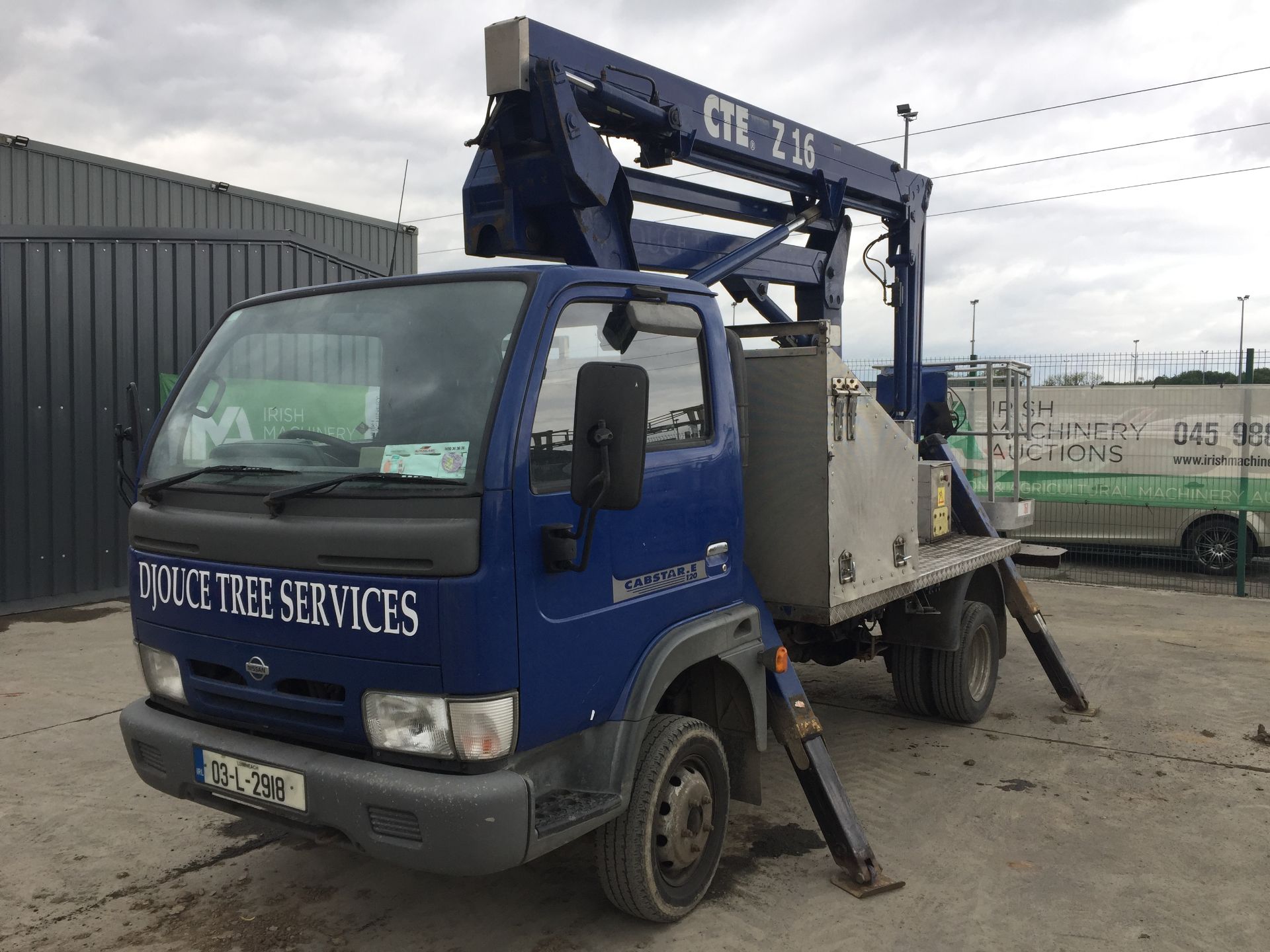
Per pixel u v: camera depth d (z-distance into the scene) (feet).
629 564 10.46
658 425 11.22
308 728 9.56
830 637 16.69
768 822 14.70
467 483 8.85
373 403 9.92
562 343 9.91
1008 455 41.63
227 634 10.03
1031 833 14.29
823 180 18.80
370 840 8.93
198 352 11.95
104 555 32.14
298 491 9.48
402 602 8.77
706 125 15.89
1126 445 39.06
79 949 11.01
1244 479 35.53
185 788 10.37
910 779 16.52
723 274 16.20
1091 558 42.24
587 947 11.04
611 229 14.10
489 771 8.90
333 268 39.93
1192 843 13.93
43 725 19.01
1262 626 29.37
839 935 11.34
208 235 34.78
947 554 18.97
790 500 13.51
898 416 22.03
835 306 20.81
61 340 30.81
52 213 42.55
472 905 12.03
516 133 13.08
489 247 14.26
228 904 12.06
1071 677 20.58
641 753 10.89
